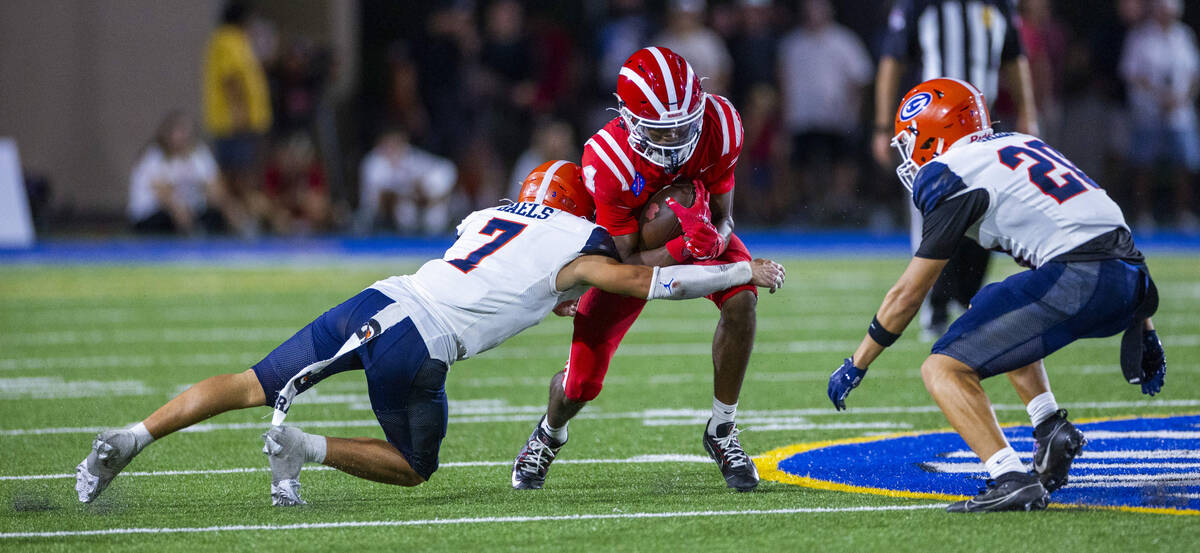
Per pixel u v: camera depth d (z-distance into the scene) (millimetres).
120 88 64000
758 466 17266
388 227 59719
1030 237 14320
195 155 56031
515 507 15047
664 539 13414
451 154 60188
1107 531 13305
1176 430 18906
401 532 13867
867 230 61500
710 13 61406
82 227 62844
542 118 59625
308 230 59031
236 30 54906
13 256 53156
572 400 15875
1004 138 14734
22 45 62500
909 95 15367
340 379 25969
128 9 63812
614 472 17141
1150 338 15156
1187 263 46906
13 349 29516
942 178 14336
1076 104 57750
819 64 55969
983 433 14148
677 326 33875
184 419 14648
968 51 26469
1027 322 14133
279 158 58750
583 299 15805
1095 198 14367
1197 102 63312
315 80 59719
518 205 15664
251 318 34719
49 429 20391
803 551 12836
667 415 21422
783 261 50156
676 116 14805
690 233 15016
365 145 67438
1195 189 62562
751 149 58812
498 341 15023
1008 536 13172
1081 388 22875
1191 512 14102
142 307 37406
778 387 23906
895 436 19188
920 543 13000
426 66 60062
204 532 13914
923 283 14289
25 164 62812
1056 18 73562
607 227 15703
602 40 59156
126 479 16734
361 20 75812
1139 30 56281
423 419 14930
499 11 59906
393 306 14789
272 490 14977
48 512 14898
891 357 27125
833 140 56812
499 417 21484
